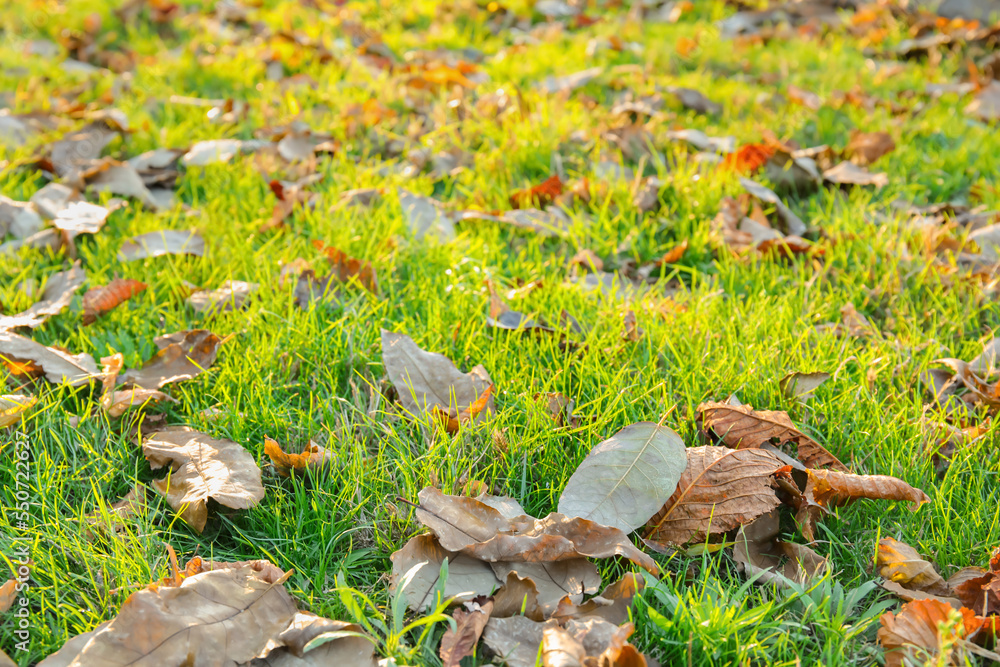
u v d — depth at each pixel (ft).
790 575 5.58
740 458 5.90
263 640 4.70
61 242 9.27
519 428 6.64
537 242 9.78
